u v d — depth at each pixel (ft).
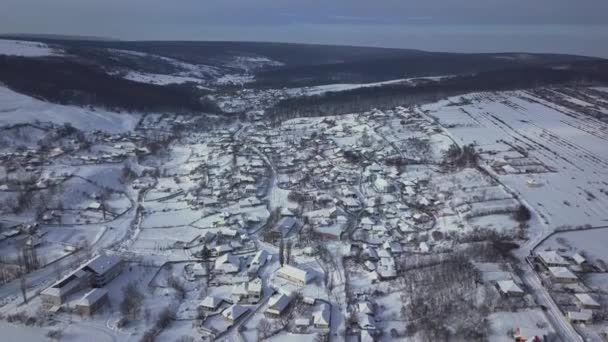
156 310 454.81
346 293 480.23
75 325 426.92
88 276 492.13
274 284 502.38
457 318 418.92
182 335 417.28
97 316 442.09
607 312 419.33
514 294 443.32
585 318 404.98
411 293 471.62
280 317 441.68
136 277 517.96
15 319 431.84
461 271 490.90
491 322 405.59
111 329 423.23
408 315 439.22
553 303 437.58
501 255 527.40
